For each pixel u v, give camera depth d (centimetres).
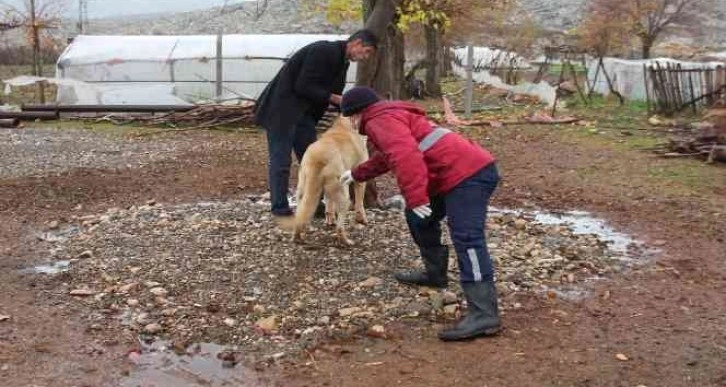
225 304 523
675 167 1091
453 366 439
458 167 464
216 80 2003
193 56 2025
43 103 2023
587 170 1082
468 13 2438
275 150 670
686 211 837
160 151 1239
